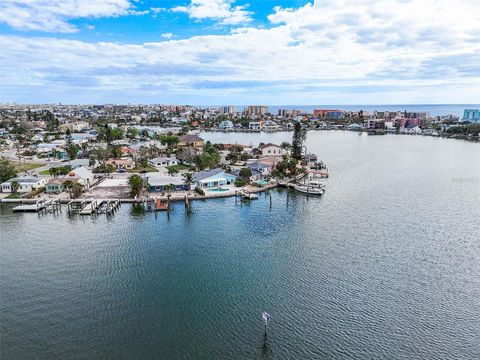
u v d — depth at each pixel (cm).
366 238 7156
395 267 5891
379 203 9812
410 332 4253
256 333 4219
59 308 4697
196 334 4197
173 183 10838
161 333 4212
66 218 8369
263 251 6506
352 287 5247
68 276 5553
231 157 16125
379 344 4041
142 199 9638
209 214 8694
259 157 17300
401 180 12988
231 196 10406
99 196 10000
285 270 5766
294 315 4562
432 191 11288
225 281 5419
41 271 5706
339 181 12769
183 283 5359
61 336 4150
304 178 13025
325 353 3894
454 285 5334
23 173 12681
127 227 7762
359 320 4466
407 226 7900
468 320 4494
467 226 7944
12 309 4662
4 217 8425
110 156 16488
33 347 3959
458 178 13400
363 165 16250
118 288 5212
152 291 5138
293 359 3806
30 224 7950
